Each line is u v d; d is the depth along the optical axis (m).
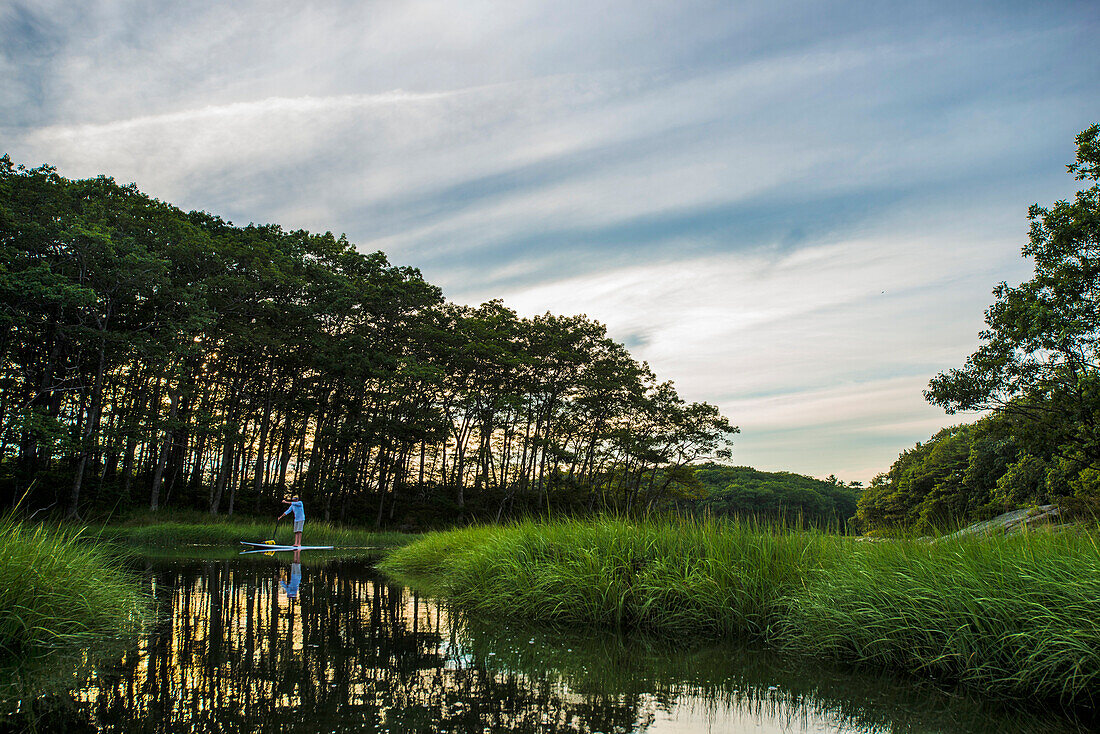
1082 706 4.27
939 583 5.25
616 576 7.47
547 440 40.16
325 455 35.66
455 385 39.81
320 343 31.97
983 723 3.90
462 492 39.53
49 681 4.59
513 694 4.48
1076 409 15.28
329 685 4.61
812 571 6.61
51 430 22.39
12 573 5.71
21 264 23.30
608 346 44.72
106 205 25.55
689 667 5.36
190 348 26.53
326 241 34.91
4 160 24.75
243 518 28.33
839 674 5.16
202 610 7.75
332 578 11.84
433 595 9.72
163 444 27.27
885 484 63.03
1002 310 16.78
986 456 37.44
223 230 33.25
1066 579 4.64
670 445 42.56
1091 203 15.73
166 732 3.55
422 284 37.00
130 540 19.48
